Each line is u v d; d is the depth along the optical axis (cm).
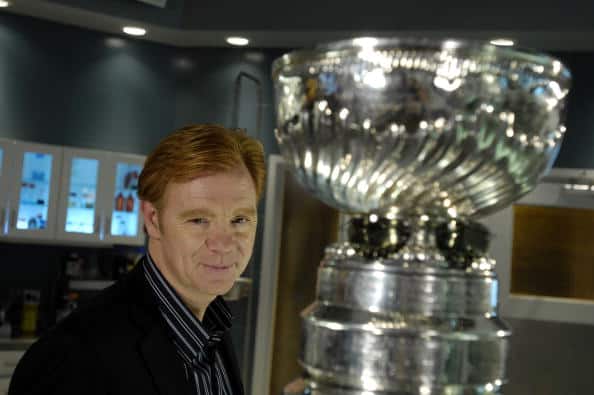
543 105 65
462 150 63
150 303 87
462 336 62
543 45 500
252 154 81
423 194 66
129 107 580
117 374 79
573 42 487
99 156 537
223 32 541
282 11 516
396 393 62
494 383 64
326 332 65
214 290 75
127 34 576
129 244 547
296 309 566
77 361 78
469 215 73
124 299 88
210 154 73
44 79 554
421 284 63
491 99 62
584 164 501
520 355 487
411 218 67
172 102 596
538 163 69
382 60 61
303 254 569
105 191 538
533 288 489
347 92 63
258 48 584
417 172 64
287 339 566
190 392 84
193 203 72
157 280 88
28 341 491
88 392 77
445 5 476
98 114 570
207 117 590
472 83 61
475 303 65
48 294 553
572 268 484
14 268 545
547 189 491
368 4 495
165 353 84
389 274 64
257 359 561
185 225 74
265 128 579
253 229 77
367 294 64
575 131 506
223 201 73
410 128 62
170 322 88
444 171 64
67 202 526
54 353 79
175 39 575
